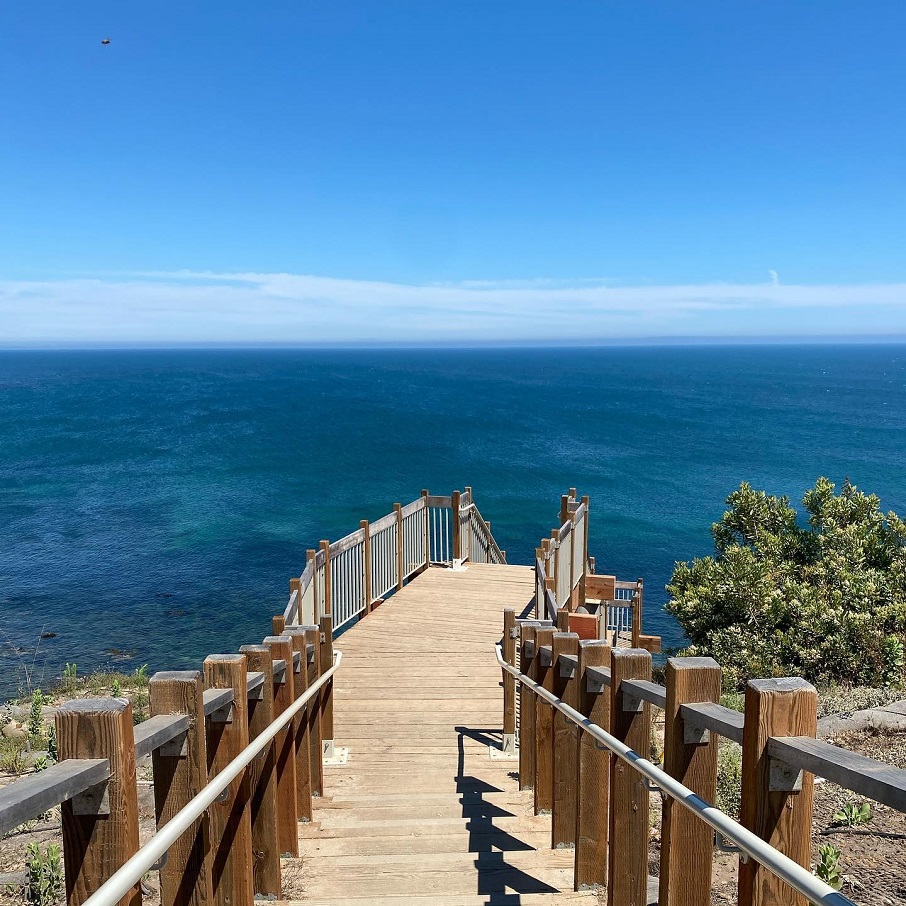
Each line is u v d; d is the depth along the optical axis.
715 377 178.50
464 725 7.07
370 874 4.02
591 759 3.54
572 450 56.78
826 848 3.88
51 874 4.51
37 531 30.03
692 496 39.31
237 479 43.09
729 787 5.17
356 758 6.37
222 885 2.83
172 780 2.30
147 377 173.38
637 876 2.79
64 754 1.70
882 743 6.27
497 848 4.42
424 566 13.41
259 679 3.49
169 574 23.92
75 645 17.83
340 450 55.72
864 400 108.94
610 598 13.23
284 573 24.09
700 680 2.10
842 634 10.35
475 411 89.94
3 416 81.12
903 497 38.94
